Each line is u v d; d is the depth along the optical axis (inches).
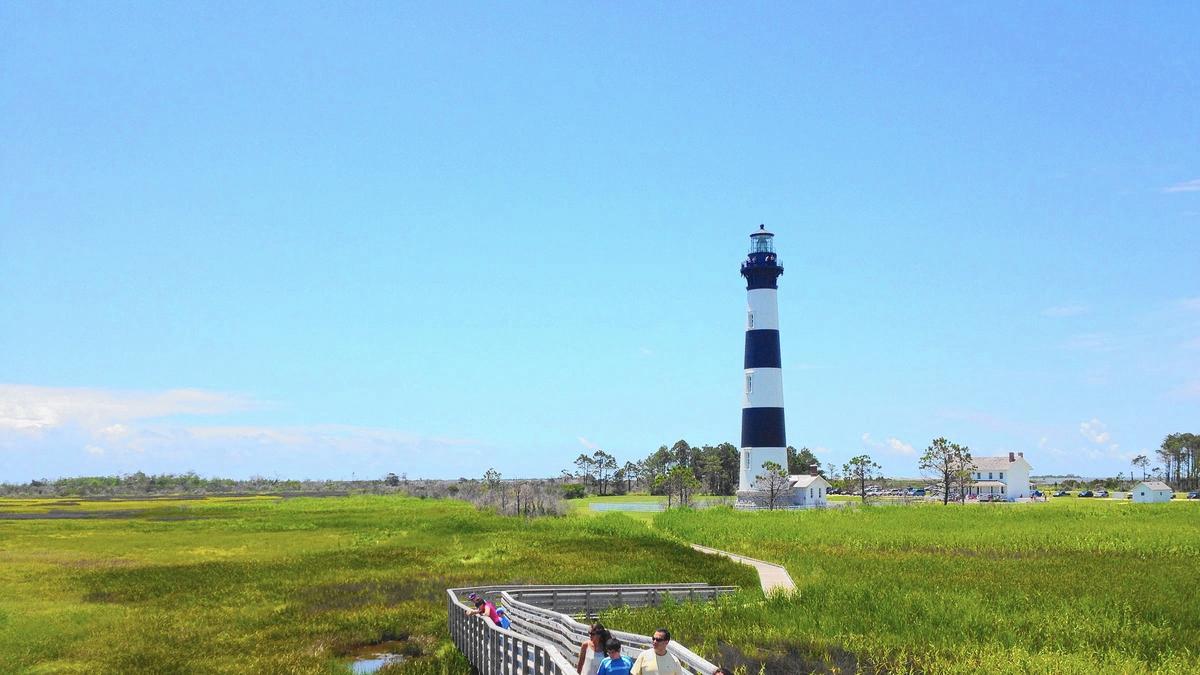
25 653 1331.2
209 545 3048.7
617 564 2236.7
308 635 1453.0
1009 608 1344.7
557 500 4980.3
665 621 1316.4
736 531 3048.7
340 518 4333.2
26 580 2123.5
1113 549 2340.1
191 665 1251.2
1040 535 2689.5
